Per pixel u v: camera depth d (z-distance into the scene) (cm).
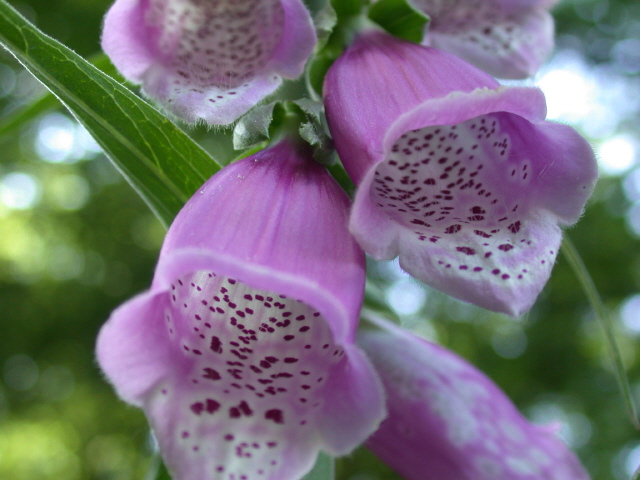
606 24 75
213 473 10
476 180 11
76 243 78
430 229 10
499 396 13
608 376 72
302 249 9
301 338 10
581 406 71
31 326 76
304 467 10
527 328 73
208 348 10
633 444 69
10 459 76
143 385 10
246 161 10
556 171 10
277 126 11
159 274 9
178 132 11
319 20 12
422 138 11
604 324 13
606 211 73
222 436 10
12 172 78
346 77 11
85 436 77
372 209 10
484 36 14
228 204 10
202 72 11
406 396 13
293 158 11
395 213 10
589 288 13
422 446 13
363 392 10
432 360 13
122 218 78
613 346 13
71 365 77
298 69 11
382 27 12
